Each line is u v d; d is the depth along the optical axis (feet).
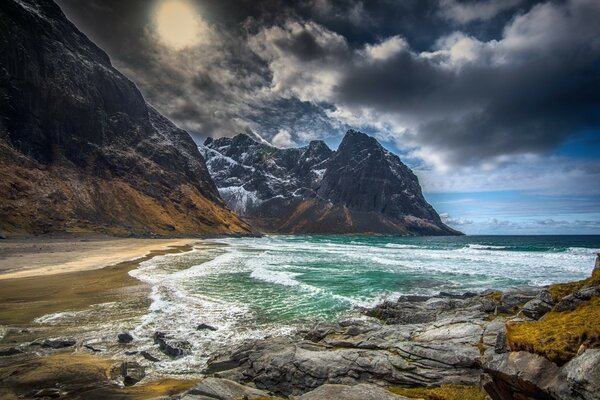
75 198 470.39
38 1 630.33
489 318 60.80
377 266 170.71
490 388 25.77
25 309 79.15
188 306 83.87
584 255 228.63
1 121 451.53
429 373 40.29
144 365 50.49
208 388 34.22
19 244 262.88
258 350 51.96
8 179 401.49
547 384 20.57
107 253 218.18
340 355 46.60
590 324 22.54
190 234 581.12
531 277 134.00
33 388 40.50
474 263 183.83
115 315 74.90
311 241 573.33
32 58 516.73
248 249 306.14
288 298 95.09
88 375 43.78
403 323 70.74
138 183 630.74
